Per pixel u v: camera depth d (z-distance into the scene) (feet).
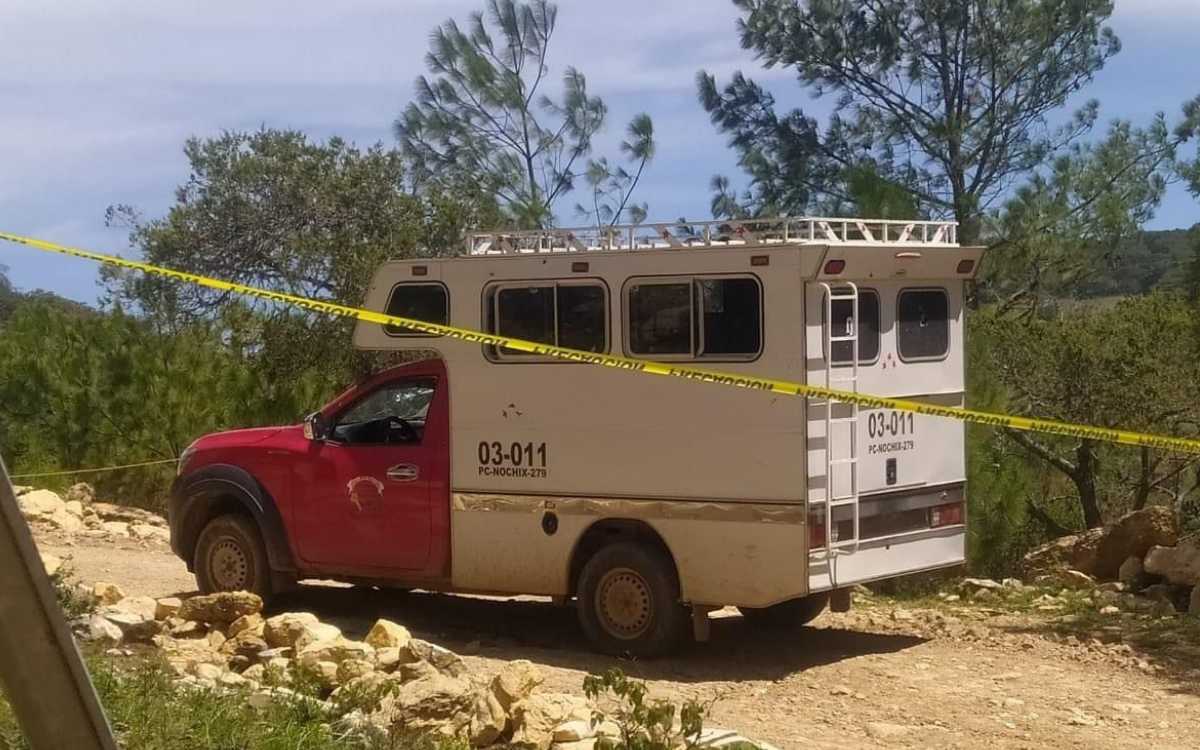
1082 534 45.09
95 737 9.86
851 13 86.02
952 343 32.94
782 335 28.73
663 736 19.12
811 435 28.76
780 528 28.81
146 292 82.23
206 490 35.06
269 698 21.58
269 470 34.55
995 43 84.17
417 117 86.84
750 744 21.40
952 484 32.86
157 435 57.52
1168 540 40.11
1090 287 85.35
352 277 66.59
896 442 31.27
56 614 9.68
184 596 35.24
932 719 25.93
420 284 32.91
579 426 30.91
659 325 29.99
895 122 86.74
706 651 31.68
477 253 32.71
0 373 60.80
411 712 22.25
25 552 9.55
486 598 38.45
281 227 80.89
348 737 20.47
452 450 32.40
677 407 29.81
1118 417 58.70
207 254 82.28
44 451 58.34
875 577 30.58
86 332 62.03
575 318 31.01
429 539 32.68
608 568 30.71
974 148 85.71
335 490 33.68
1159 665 29.96
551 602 37.86
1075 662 30.55
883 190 72.02
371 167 78.18
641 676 29.30
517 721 21.72
